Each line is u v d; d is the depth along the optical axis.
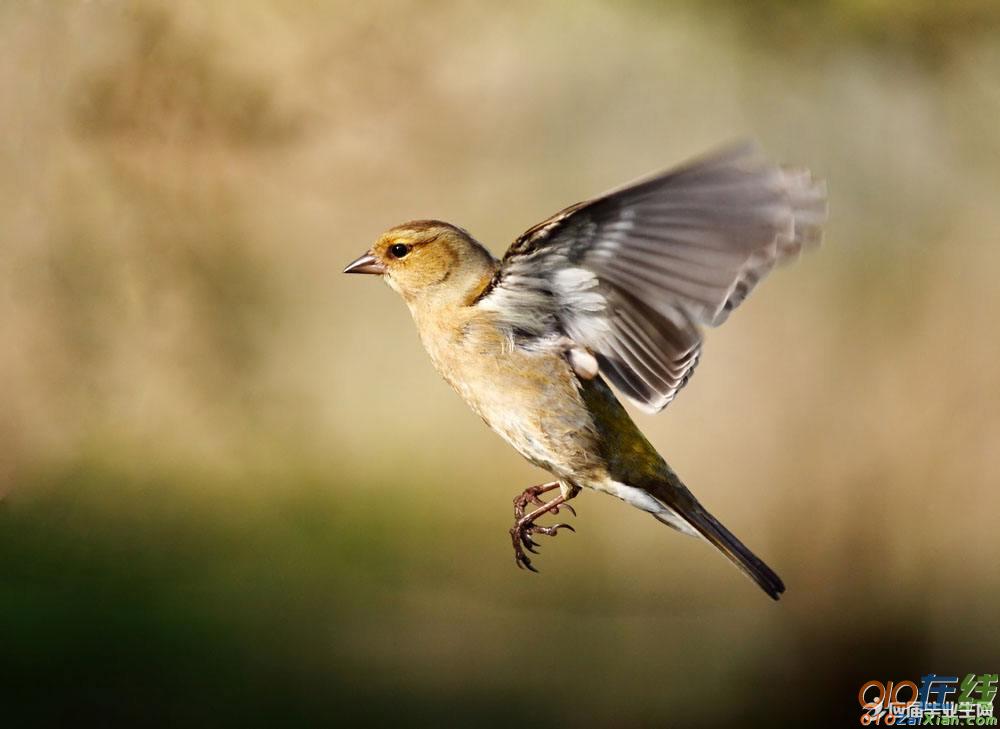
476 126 14.67
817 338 15.58
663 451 16.30
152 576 14.72
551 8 14.05
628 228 6.34
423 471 17.80
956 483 14.83
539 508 7.57
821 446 15.36
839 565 15.22
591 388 7.37
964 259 14.43
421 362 18.44
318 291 16.55
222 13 11.85
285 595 15.43
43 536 13.78
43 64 11.00
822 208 5.83
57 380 11.23
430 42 13.25
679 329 6.50
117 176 11.38
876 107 13.16
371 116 13.02
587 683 15.20
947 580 14.84
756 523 15.62
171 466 14.55
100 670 13.55
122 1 11.27
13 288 11.06
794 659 15.20
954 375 14.75
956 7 12.01
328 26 12.40
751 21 12.56
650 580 16.95
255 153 12.09
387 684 14.77
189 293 11.67
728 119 15.09
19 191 11.02
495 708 14.49
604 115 15.34
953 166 13.43
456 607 16.23
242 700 13.91
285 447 13.88
